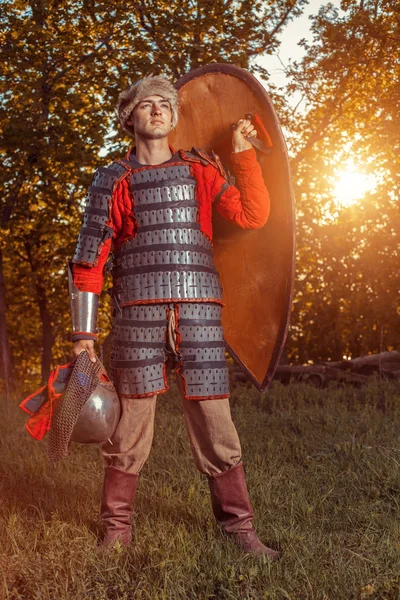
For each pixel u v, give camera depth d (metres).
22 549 2.66
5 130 11.52
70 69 11.88
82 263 2.60
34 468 3.76
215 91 2.95
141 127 2.68
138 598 2.27
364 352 16.03
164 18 11.41
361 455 3.80
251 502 3.15
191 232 2.64
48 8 11.45
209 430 2.67
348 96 13.44
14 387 12.47
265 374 3.07
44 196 13.23
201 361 2.62
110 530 2.71
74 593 2.35
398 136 13.59
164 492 3.29
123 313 2.64
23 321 18.98
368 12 11.97
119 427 2.68
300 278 16.53
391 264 15.08
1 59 11.41
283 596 2.25
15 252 16.47
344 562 2.49
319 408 5.52
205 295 2.63
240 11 11.96
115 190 2.64
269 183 2.93
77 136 11.38
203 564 2.47
